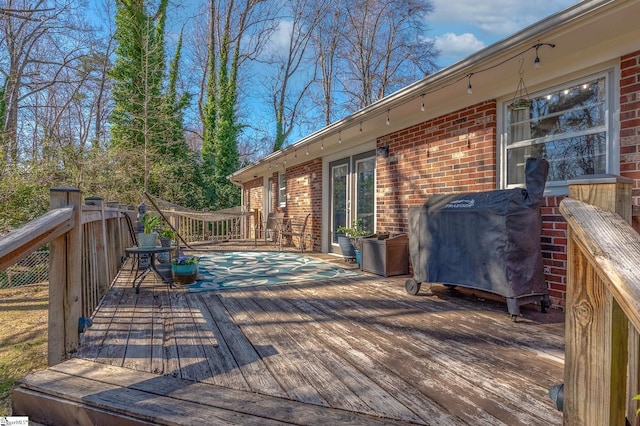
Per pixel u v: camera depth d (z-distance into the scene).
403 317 3.09
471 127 4.27
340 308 3.39
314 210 8.33
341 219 7.46
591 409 1.13
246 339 2.54
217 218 9.73
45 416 1.79
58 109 12.15
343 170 7.35
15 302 4.64
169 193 12.67
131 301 3.67
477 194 3.40
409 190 5.25
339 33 16.78
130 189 11.08
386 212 5.76
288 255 7.54
